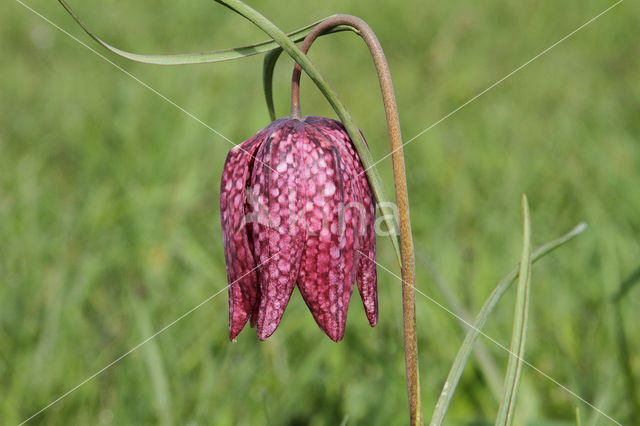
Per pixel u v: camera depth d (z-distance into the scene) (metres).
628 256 0.54
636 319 0.48
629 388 0.43
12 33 1.32
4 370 0.48
